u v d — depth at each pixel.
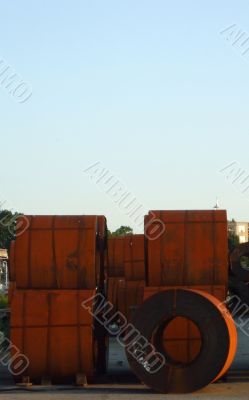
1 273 58.38
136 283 20.97
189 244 13.85
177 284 13.81
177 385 12.28
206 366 12.24
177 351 13.27
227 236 13.88
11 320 13.37
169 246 13.88
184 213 14.07
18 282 13.76
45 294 13.42
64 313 13.33
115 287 20.44
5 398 11.79
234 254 16.39
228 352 12.22
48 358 13.24
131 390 12.67
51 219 14.02
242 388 12.80
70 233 13.81
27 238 13.86
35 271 13.72
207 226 13.91
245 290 16.23
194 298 12.46
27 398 11.79
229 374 14.81
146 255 14.00
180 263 13.82
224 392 12.34
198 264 13.80
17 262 13.78
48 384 13.34
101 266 15.14
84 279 13.64
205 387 12.60
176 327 13.33
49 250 13.75
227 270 13.88
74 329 13.27
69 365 13.26
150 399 11.60
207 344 12.29
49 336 13.27
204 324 12.34
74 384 13.39
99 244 15.02
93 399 11.64
